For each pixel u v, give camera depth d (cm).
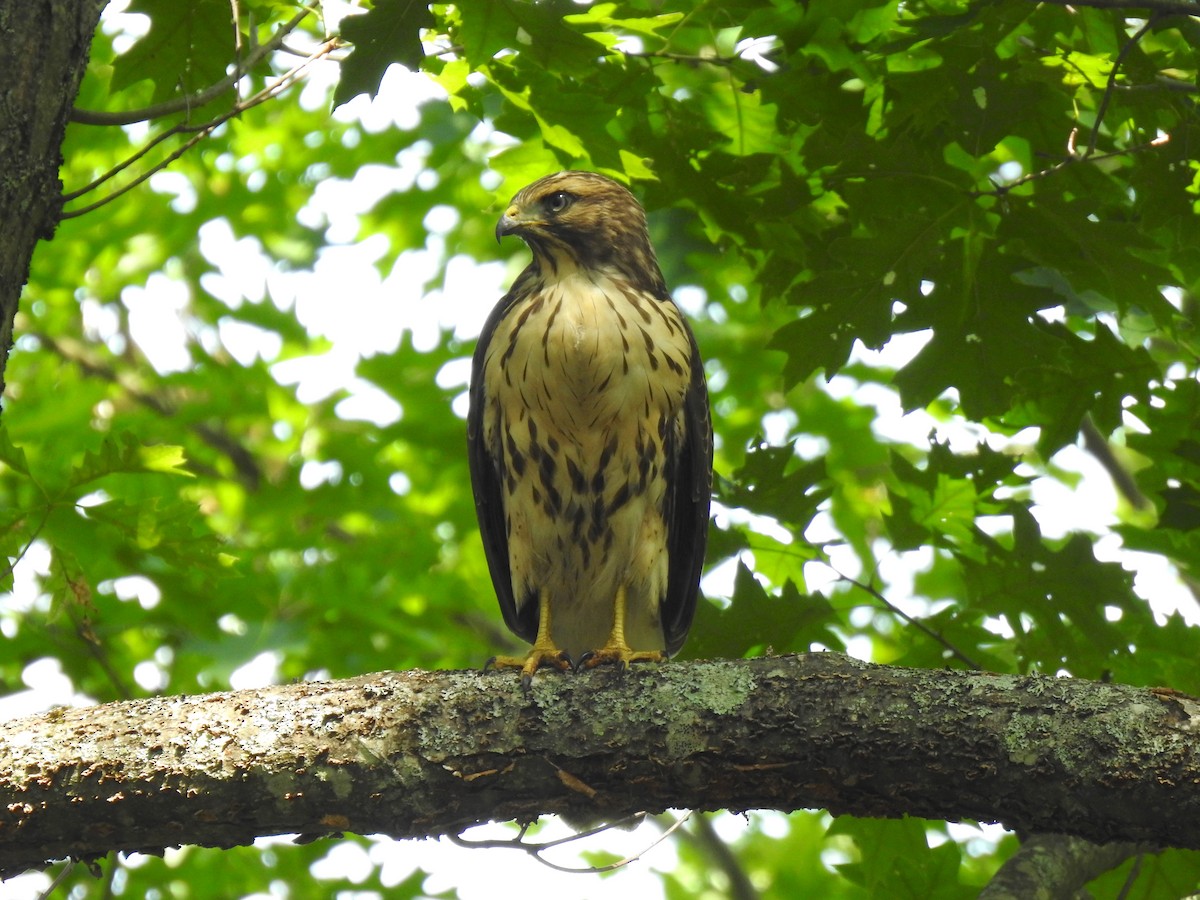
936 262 907
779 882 2089
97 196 1730
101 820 622
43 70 676
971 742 620
